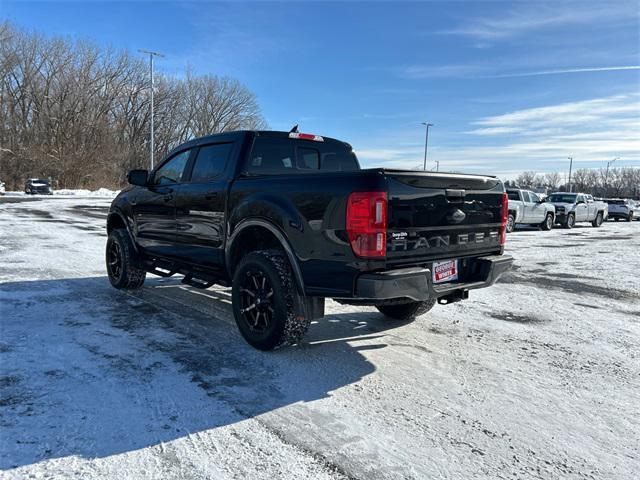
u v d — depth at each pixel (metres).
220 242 4.49
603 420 3.01
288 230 3.74
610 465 2.52
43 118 54.03
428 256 3.71
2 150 50.44
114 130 58.75
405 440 2.70
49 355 3.82
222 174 4.57
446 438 2.73
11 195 39.34
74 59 55.66
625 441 2.76
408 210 3.51
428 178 3.62
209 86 66.88
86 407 2.96
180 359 3.82
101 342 4.16
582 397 3.34
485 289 7.13
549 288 7.32
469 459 2.53
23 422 2.75
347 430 2.79
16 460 2.38
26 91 54.47
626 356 4.23
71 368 3.56
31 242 10.44
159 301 5.66
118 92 59.75
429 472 2.40
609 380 3.67
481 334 4.76
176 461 2.43
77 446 2.53
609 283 7.80
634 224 27.39
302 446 2.61
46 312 5.06
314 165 5.10
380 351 4.16
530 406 3.18
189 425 2.79
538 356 4.17
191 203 4.83
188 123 66.81
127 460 2.43
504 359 4.06
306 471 2.38
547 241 14.98
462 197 3.94
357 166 5.56
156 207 5.42
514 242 14.55
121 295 5.91
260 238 4.30
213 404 3.06
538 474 2.42
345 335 4.59
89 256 8.74
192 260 4.95
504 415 3.04
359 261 3.36
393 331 4.77
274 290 3.82
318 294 3.63
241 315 4.13
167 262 5.48
